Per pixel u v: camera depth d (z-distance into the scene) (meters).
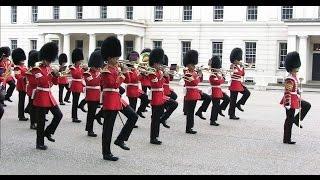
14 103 21.92
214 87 16.22
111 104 10.83
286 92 13.27
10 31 54.78
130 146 12.54
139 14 48.81
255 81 40.28
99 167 10.23
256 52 44.66
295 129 16.03
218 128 15.79
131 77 15.94
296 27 41.38
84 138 13.52
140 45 48.31
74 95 16.47
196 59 14.71
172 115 18.75
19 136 13.58
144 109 17.73
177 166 10.45
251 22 44.75
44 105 11.80
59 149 11.96
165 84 16.42
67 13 51.22
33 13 53.69
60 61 18.56
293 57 13.37
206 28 46.50
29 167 10.09
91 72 13.92
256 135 14.65
